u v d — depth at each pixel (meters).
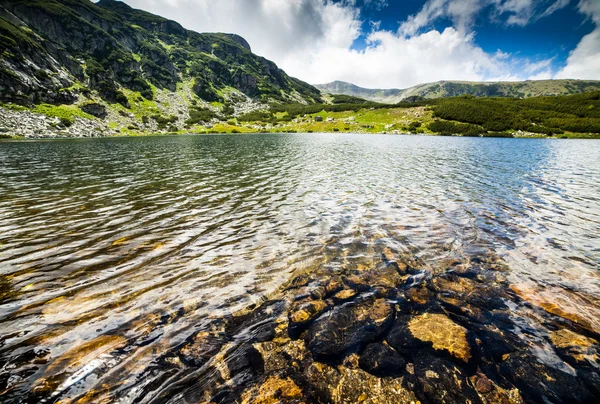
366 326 6.45
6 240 11.25
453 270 9.07
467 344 5.89
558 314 6.92
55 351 5.59
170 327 6.34
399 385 4.98
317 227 12.82
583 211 15.80
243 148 53.91
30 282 8.23
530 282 8.42
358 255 10.07
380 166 31.55
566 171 30.14
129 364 5.32
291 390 4.86
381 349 5.77
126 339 5.96
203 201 17.09
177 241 11.30
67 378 4.98
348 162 34.66
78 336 6.02
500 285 8.23
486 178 25.33
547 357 5.56
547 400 4.69
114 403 4.56
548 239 11.77
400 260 9.71
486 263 9.59
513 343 5.94
